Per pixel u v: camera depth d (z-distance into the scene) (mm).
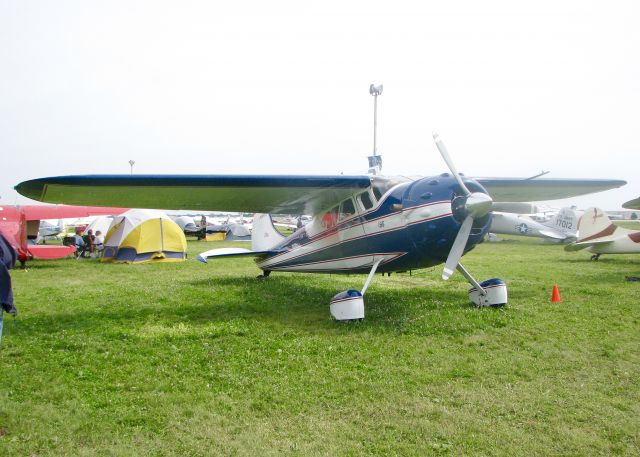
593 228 14742
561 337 5656
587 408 3660
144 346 5336
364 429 3311
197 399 3816
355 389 4031
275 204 8117
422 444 3102
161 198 7176
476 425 3355
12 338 5602
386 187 7016
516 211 10406
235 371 4504
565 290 9016
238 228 30172
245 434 3223
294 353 5078
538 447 3061
